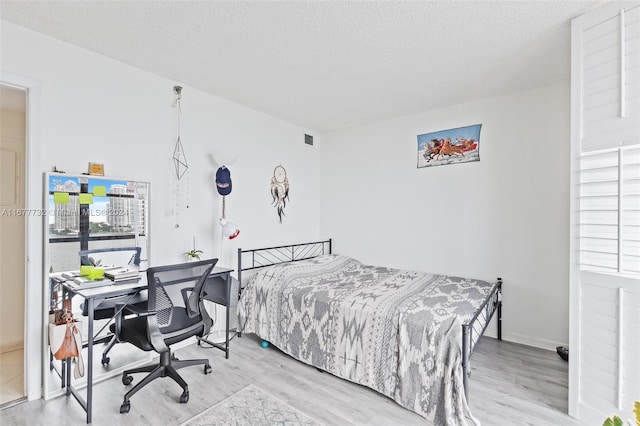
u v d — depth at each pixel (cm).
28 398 198
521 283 293
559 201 275
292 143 401
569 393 184
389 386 204
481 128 314
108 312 225
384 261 385
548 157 280
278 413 189
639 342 154
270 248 364
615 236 162
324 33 199
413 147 360
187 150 287
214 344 272
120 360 236
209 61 240
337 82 276
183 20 188
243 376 232
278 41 210
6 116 272
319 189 445
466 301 233
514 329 297
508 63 238
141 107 254
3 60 189
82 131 222
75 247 217
